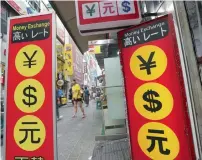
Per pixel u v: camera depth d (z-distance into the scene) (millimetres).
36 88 2314
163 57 2119
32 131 2266
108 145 5125
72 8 4344
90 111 13461
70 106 19250
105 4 2686
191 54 2521
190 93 2436
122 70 2469
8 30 2479
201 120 2381
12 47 2434
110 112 4934
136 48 2352
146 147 2213
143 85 2270
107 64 5082
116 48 6668
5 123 2324
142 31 2312
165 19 2131
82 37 6316
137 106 2320
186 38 2559
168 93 2062
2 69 7781
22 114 2305
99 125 7797
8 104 2348
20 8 13406
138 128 2301
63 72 25828
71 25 5238
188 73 2475
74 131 7090
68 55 27141
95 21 2662
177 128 1983
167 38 2096
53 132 2223
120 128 5828
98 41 5770
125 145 4980
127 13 2676
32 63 2361
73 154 4668
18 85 2354
